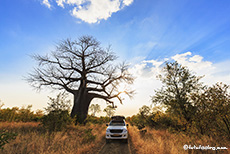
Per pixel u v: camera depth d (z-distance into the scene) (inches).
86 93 767.1
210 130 271.3
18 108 635.5
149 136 358.3
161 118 510.3
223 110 246.7
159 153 192.2
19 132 303.9
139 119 809.5
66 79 761.0
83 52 802.8
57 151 197.0
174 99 396.2
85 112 726.5
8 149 186.5
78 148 216.7
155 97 448.1
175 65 431.8
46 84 732.7
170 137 325.7
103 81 821.2
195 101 308.8
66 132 359.9
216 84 267.6
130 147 258.5
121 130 310.8
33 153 184.2
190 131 295.1
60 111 399.9
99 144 282.2
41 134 304.7
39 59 750.5
